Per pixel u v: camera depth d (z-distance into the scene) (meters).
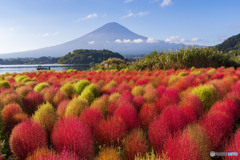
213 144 1.95
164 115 2.33
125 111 2.44
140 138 1.90
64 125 1.99
